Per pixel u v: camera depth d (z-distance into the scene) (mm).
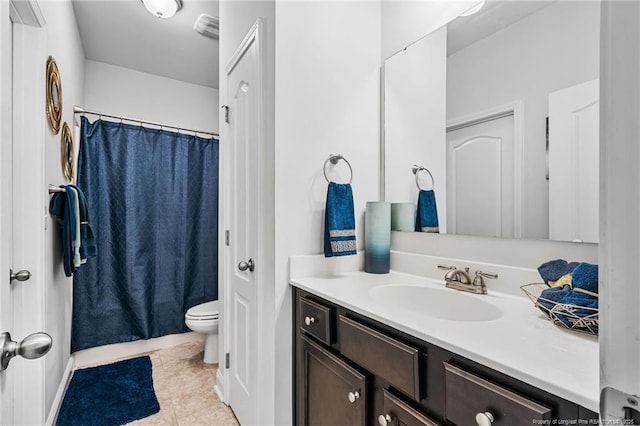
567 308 762
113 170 2596
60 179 1866
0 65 524
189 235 2908
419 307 1243
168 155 2824
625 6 295
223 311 1945
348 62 1615
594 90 975
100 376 2186
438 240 1427
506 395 604
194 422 1698
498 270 1159
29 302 1320
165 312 2760
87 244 1923
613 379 303
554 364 603
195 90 3193
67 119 2020
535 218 1103
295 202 1446
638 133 285
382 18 1724
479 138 1278
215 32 2373
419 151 1515
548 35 1078
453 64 1375
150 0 1964
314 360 1223
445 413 721
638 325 286
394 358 849
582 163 997
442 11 1422
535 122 1106
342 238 1444
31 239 1329
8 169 571
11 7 1226
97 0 2047
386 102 1688
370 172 1690
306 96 1482
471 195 1304
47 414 1605
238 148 1767
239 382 1698
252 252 1559
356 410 977
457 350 693
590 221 976
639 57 284
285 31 1425
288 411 1406
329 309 1125
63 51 1840
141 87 2934
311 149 1494
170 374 2227
